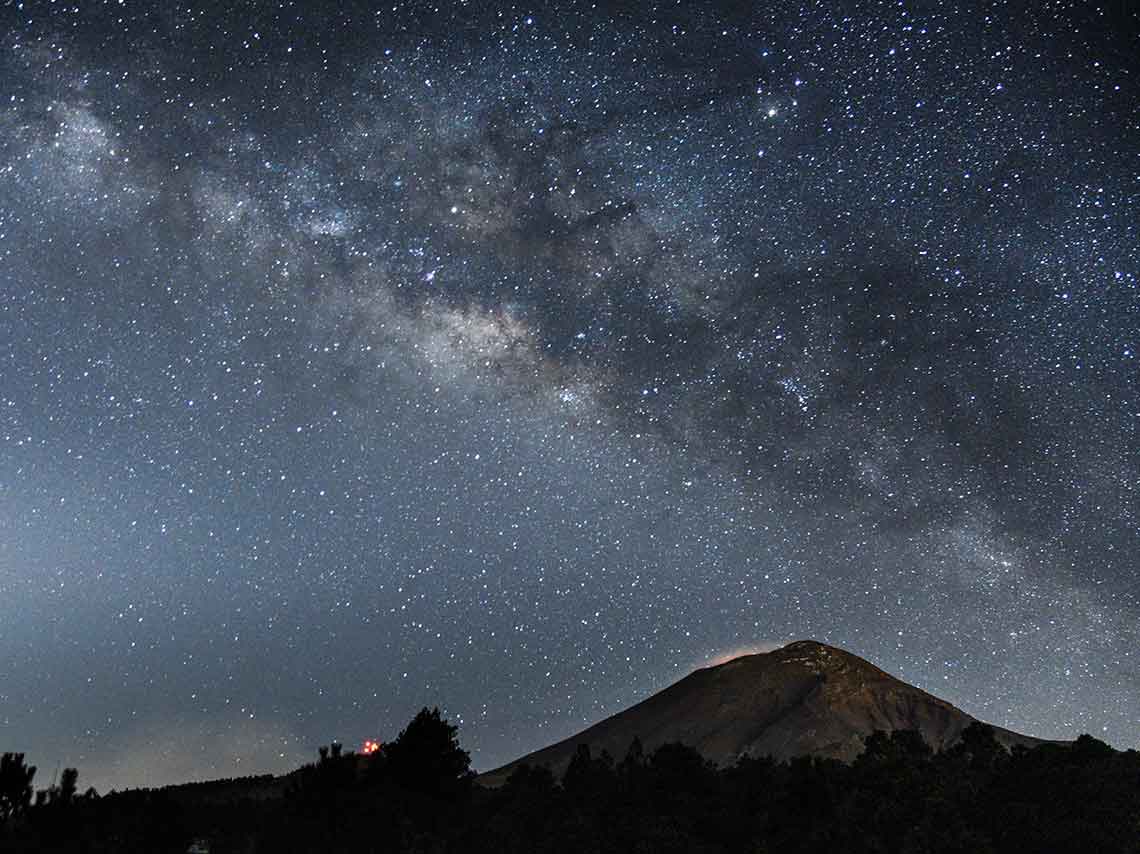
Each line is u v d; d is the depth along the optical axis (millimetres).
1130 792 40719
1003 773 44969
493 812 43812
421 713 44062
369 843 37188
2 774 36438
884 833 39219
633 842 39312
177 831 36375
